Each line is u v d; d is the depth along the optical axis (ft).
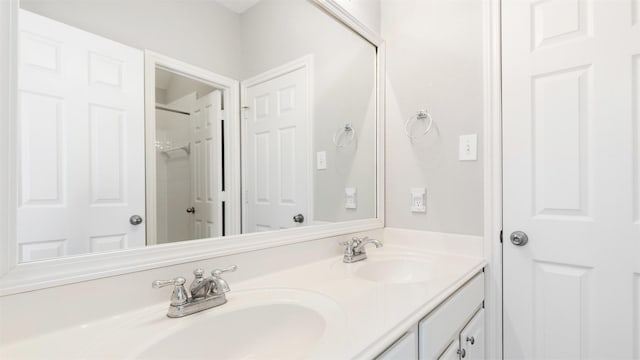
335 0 4.41
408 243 5.02
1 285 1.86
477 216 4.42
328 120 4.50
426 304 2.64
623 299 3.48
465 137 4.52
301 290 2.97
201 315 2.41
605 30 3.60
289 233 3.77
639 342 3.41
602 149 3.60
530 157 4.04
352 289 2.98
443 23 4.76
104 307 2.27
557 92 3.88
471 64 4.49
